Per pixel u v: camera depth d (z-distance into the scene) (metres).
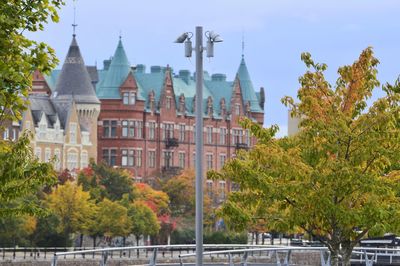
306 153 87.50
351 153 86.50
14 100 72.38
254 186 86.31
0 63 69.50
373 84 90.19
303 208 86.62
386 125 85.81
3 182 74.94
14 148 76.56
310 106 88.50
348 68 90.06
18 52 71.75
